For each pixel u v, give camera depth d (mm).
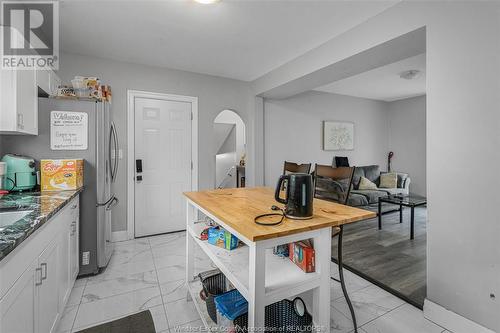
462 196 1585
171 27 2414
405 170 5930
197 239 1758
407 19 1938
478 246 1521
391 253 2871
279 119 4586
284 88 3637
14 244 932
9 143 2043
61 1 1966
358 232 3633
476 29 1517
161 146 3535
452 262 1642
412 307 1897
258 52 3008
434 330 1651
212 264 2588
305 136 4906
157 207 3527
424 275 2346
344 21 2314
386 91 5164
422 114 5621
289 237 1151
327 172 2154
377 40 2189
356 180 5309
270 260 1403
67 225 1812
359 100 5695
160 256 2803
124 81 3270
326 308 1270
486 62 1476
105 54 3041
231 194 1954
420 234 3537
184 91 3648
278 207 1474
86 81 2385
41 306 1270
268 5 2076
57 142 2186
